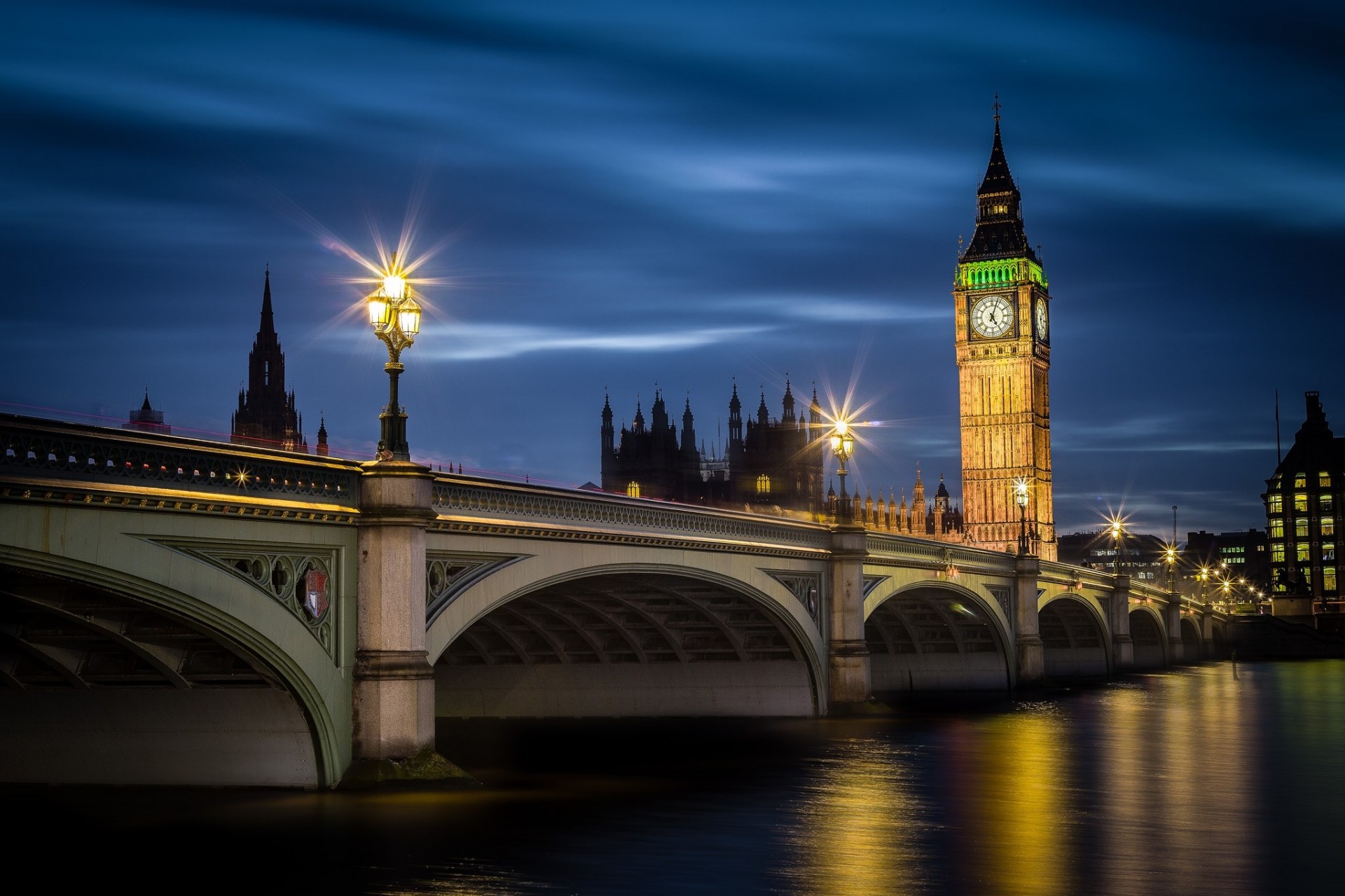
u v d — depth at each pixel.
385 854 33.84
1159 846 37.06
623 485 194.38
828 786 48.41
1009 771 52.84
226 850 33.94
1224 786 49.03
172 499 32.84
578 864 33.94
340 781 38.72
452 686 71.62
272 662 36.59
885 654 106.69
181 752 39.88
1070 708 89.56
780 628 66.94
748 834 38.50
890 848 36.59
